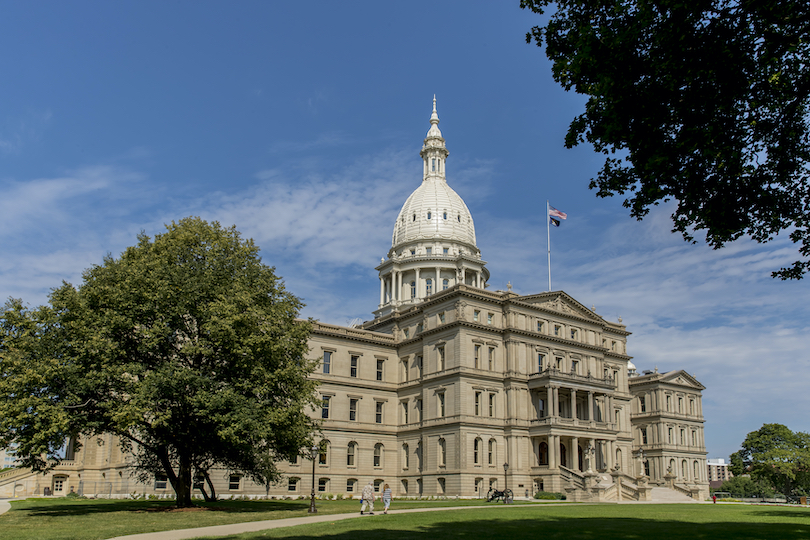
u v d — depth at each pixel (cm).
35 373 4119
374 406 9462
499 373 8850
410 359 9594
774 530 3369
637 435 12438
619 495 7644
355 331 9581
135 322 4619
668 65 2250
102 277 4762
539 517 4175
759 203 2533
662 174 2492
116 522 3728
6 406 4050
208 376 4684
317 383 5381
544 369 9162
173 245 5028
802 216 2552
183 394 4431
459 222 13488
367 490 4481
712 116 2342
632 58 2341
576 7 2575
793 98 2338
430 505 5934
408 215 13625
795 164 2478
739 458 13600
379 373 9688
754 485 17212
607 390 9131
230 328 4462
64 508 4928
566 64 2509
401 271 12719
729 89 2284
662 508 5656
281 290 5409
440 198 13612
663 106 2358
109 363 4481
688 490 8819
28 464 4344
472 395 8525
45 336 4525
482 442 8431
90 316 4538
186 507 4869
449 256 12581
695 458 12462
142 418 4272
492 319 9056
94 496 8725
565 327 9669
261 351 4803
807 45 2238
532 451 8631
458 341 8631
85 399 4450
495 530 3167
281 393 4988
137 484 7888
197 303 4772
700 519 4241
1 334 4509
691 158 2452
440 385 8819
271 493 8350
